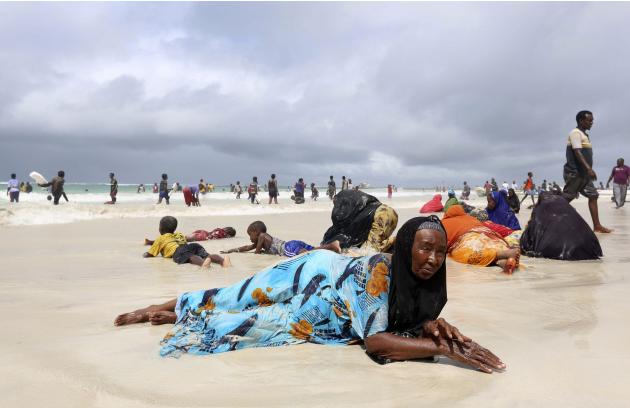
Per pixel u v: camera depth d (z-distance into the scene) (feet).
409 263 9.50
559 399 7.79
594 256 23.65
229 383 8.55
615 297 15.24
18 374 8.89
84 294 16.25
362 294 10.14
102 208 57.16
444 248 9.40
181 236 26.20
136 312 12.53
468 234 23.66
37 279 19.11
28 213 49.01
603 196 130.62
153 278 19.47
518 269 21.17
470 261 22.61
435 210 67.10
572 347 10.37
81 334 11.54
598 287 16.92
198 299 11.92
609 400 7.73
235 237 37.11
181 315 11.85
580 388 8.22
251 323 10.71
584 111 32.91
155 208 61.62
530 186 103.35
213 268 22.15
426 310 9.88
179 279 19.21
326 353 10.25
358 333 10.11
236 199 139.85
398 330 10.25
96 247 29.63
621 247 27.66
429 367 9.39
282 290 11.13
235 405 7.63
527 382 8.52
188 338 10.63
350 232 25.72
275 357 9.98
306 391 8.20
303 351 10.37
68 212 52.70
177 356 9.95
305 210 72.43
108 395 7.98
